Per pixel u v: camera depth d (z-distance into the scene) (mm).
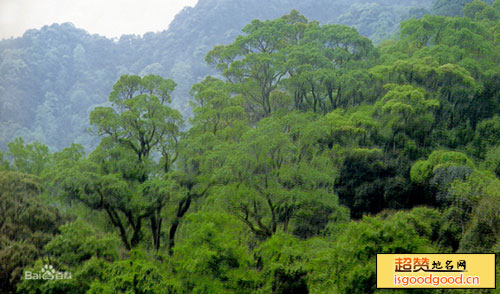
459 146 54688
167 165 49406
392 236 28984
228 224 37312
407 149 50812
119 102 50406
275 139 41438
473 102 59031
